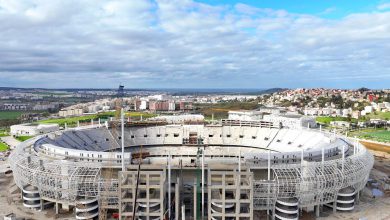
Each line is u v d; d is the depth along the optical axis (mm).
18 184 120875
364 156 124875
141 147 178250
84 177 105062
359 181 116188
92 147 177000
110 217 105000
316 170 107750
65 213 108812
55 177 106312
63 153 125750
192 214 108438
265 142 194250
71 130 183125
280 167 108438
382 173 160750
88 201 103375
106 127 198875
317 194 106000
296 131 192125
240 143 198000
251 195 95062
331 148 131875
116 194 103188
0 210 111125
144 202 95938
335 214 108750
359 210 112000
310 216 107062
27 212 109688
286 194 104250
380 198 123562
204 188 110500
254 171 116250
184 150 191875
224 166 101188
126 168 105688
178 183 105062
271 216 107000
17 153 127938
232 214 95312
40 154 127188
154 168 103500
